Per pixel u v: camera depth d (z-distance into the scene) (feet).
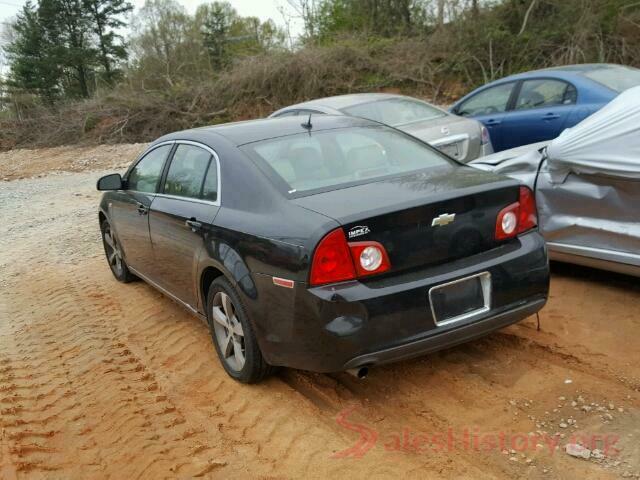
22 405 13.78
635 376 12.27
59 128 89.61
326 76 82.28
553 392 12.02
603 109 16.37
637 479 9.56
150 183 17.67
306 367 11.64
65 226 33.78
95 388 14.24
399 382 12.96
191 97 88.63
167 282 16.89
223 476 10.49
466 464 10.21
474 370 13.10
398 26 88.22
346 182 12.90
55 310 20.04
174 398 13.41
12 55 165.07
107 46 170.50
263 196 12.66
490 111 29.25
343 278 10.89
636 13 61.36
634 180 14.48
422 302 11.13
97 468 11.09
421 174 13.20
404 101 28.40
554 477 9.78
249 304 12.23
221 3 133.80
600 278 17.07
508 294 11.96
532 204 12.75
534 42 68.39
